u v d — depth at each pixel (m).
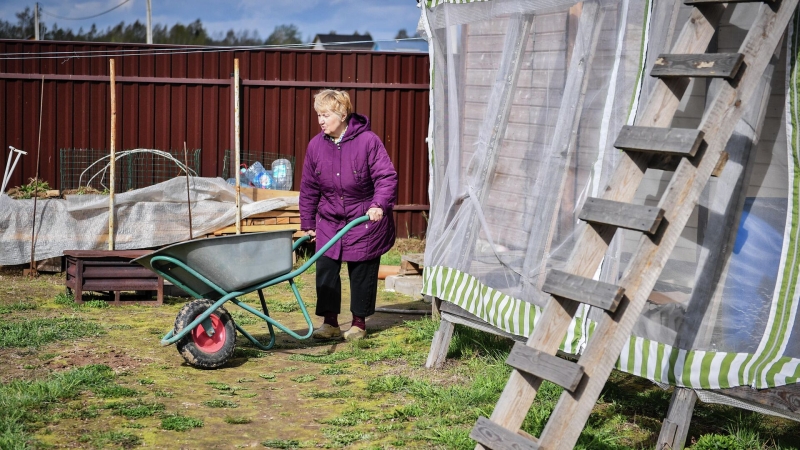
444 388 4.82
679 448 3.75
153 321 6.54
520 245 4.62
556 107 4.46
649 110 3.38
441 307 5.24
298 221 9.50
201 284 5.34
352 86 10.58
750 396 3.59
